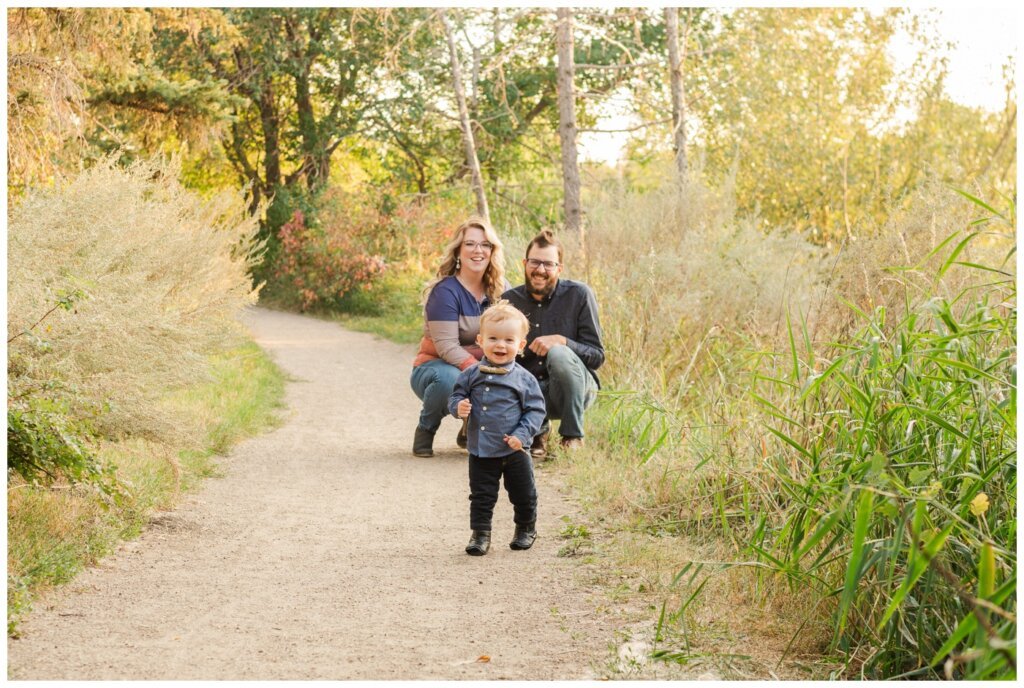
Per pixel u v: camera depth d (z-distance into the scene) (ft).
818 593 12.68
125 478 18.53
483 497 16.70
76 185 25.88
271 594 14.29
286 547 16.93
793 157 64.59
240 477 22.52
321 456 25.27
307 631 12.70
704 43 68.80
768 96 66.90
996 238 22.82
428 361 25.11
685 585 14.32
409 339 55.21
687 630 12.54
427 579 15.11
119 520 17.03
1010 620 8.81
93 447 17.30
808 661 11.51
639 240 36.45
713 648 11.94
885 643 11.14
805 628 12.34
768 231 59.06
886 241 21.07
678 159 47.78
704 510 17.46
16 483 16.44
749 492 15.88
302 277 79.05
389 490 21.52
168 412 19.17
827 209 56.70
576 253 35.22
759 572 13.24
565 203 43.98
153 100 51.31
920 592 11.37
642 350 28.37
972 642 10.37
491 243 24.18
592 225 37.47
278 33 89.66
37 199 21.83
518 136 90.33
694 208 40.06
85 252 21.43
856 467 11.81
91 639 12.15
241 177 101.96
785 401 16.58
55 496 17.03
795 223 62.39
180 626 12.79
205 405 28.66
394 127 94.22
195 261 30.22
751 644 12.09
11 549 14.35
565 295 23.32
